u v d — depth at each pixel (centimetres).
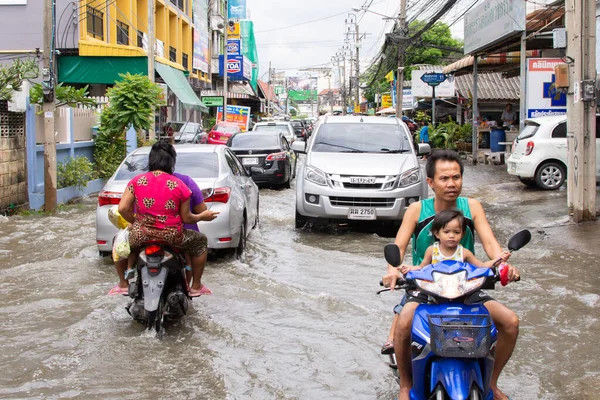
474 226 425
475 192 1600
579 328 577
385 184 1037
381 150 1153
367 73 7806
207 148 923
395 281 392
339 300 651
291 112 14088
